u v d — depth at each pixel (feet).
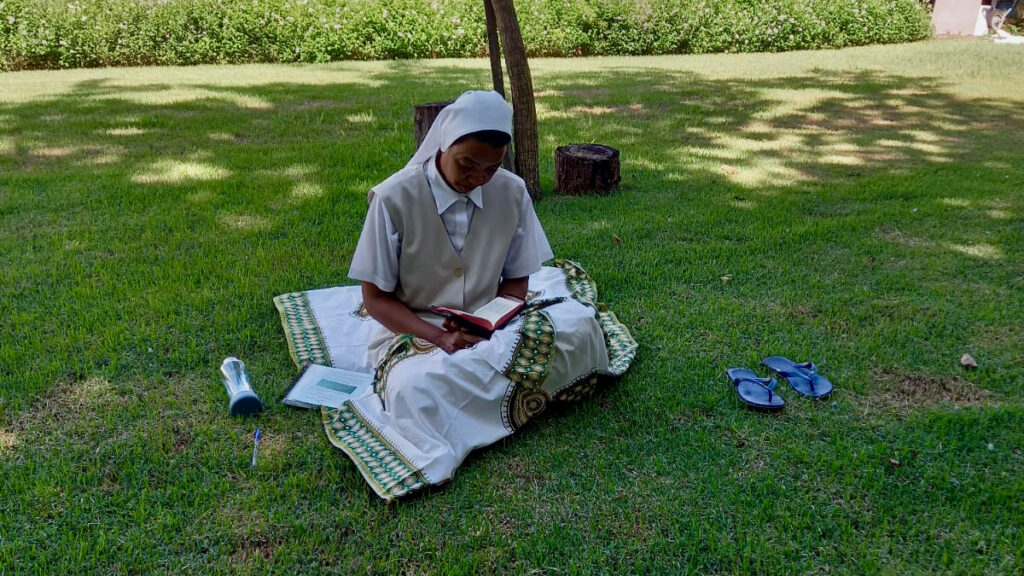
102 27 45.37
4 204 19.12
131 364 12.01
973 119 31.78
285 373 11.92
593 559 8.38
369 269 10.39
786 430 10.64
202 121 29.27
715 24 53.88
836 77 42.78
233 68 45.29
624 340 12.72
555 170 21.68
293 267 15.94
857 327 13.57
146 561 8.21
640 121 30.53
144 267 15.60
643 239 17.80
